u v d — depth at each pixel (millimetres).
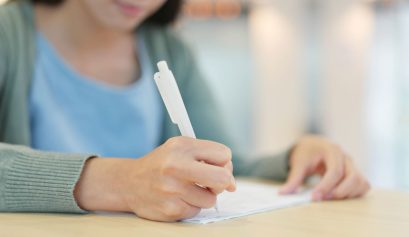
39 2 921
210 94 1076
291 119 3336
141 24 1036
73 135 882
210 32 3285
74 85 894
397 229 408
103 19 817
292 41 3324
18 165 494
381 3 3096
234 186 437
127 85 969
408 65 3049
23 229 392
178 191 419
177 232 385
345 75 3225
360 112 3178
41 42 885
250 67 3332
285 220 444
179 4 1064
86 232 382
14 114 822
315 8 3332
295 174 671
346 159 662
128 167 466
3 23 843
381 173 3141
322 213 491
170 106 456
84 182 477
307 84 3361
